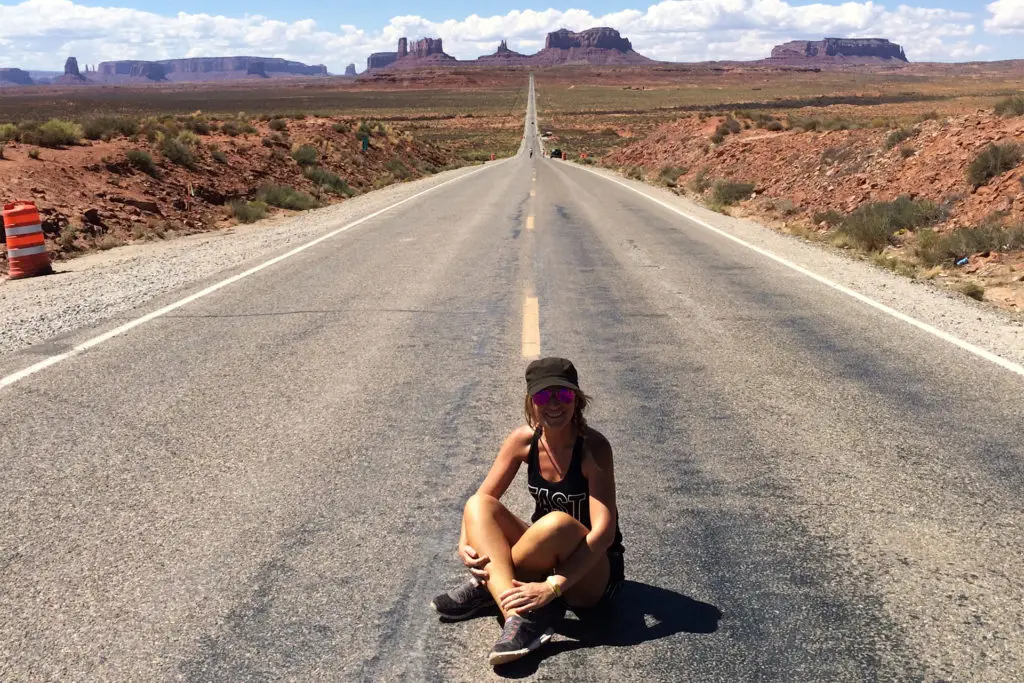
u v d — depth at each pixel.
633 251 13.28
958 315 8.84
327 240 14.65
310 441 5.18
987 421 5.49
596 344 7.52
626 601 3.39
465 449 5.03
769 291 10.00
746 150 32.28
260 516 4.16
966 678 2.87
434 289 10.11
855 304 9.27
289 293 9.92
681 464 4.79
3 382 6.47
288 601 3.39
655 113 153.62
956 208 15.76
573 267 11.72
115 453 5.01
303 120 41.59
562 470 3.12
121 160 21.22
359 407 5.82
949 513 4.15
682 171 36.47
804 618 3.24
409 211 19.83
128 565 3.70
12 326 8.49
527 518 4.06
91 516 4.18
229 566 3.67
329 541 3.89
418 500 4.32
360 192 31.17
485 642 3.13
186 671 2.95
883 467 4.73
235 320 8.53
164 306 9.27
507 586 3.02
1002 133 17.22
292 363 6.94
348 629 3.20
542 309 8.97
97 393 6.17
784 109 110.44
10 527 4.07
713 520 4.08
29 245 12.59
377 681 2.88
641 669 2.94
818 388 6.22
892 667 2.93
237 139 30.52
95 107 140.50
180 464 4.83
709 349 7.34
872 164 21.34
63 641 3.14
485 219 17.95
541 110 181.62
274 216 22.50
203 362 6.98
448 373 6.63
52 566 3.70
